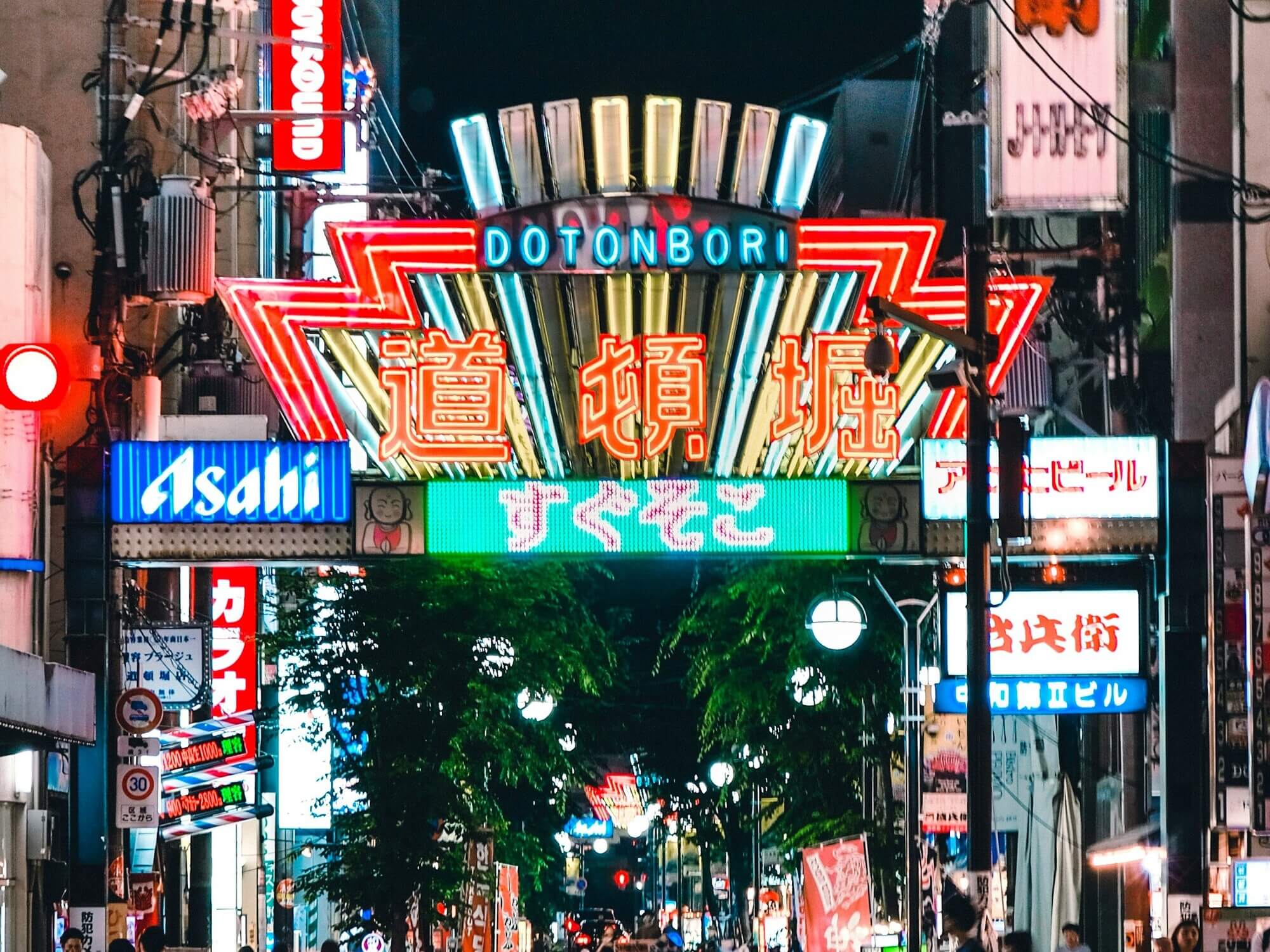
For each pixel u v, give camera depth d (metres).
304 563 33.06
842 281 33.50
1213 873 33.00
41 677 24.41
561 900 80.75
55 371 27.67
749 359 34.06
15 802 32.75
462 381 32.44
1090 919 44.38
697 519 32.75
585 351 34.50
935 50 44.53
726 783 51.75
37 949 34.59
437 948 47.47
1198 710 33.09
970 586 26.64
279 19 54.41
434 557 32.84
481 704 43.12
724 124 33.06
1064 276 40.19
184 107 42.72
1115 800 43.28
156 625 36.53
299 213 53.00
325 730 44.19
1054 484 33.19
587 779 57.84
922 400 33.28
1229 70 37.25
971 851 26.12
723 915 123.44
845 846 37.41
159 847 43.69
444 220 33.50
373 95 58.28
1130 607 33.81
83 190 40.12
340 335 32.97
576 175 32.94
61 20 41.16
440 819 42.28
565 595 46.09
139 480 32.75
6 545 34.19
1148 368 39.91
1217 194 37.19
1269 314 35.00
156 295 33.44
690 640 72.38
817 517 32.81
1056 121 34.44
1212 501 32.22
